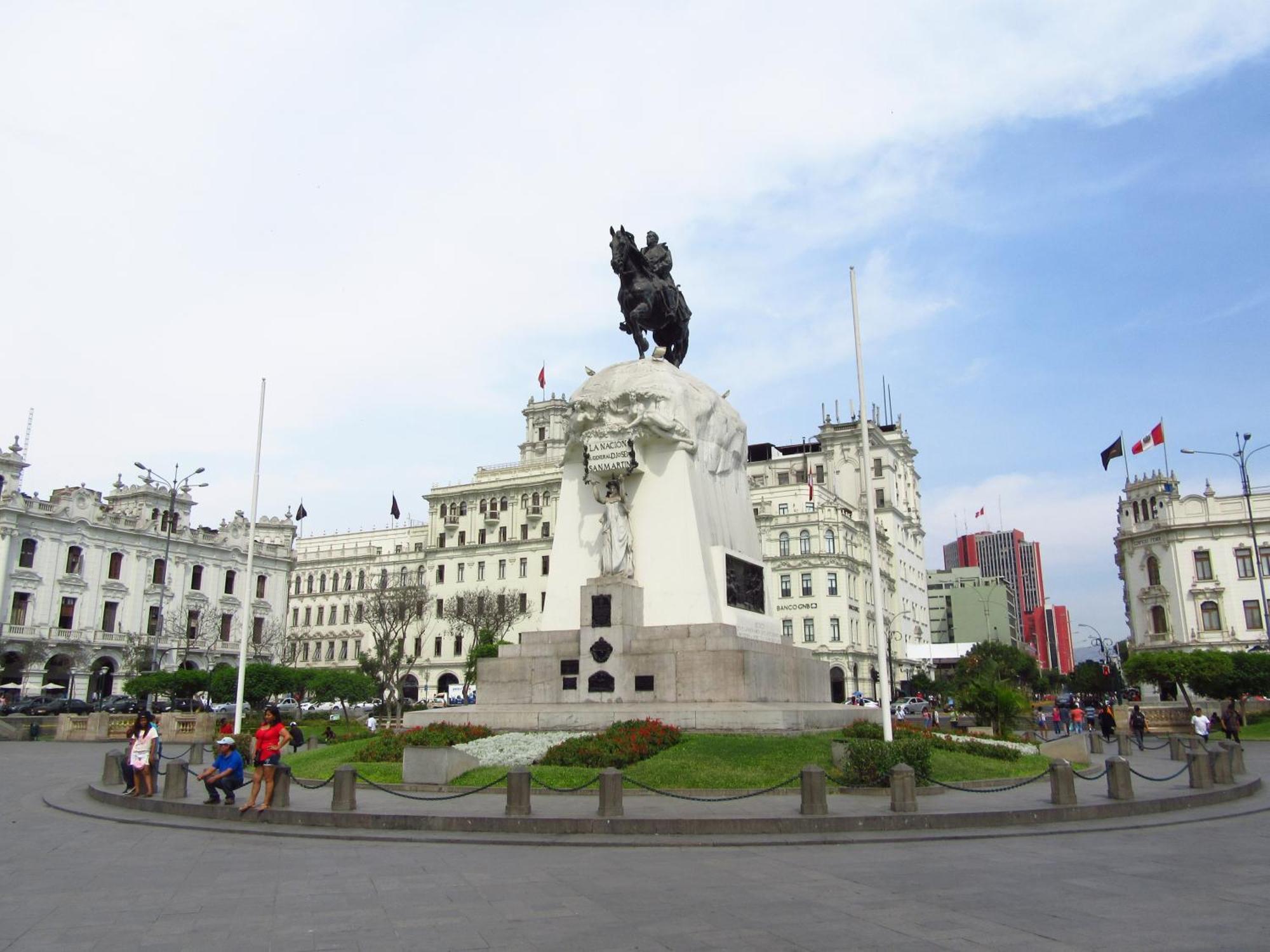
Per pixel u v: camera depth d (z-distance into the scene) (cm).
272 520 10019
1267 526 7344
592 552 2341
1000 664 7194
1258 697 5634
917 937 797
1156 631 7788
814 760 1769
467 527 9019
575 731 2031
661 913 888
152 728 1828
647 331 2648
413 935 817
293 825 1462
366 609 8744
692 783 1639
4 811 1755
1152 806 1603
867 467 2252
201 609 8388
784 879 1044
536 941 796
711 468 2412
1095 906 908
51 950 783
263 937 818
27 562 7206
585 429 2375
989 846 1267
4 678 6931
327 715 5872
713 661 2056
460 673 8538
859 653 7719
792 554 7850
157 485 8388
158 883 1052
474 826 1381
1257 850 1237
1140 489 8138
